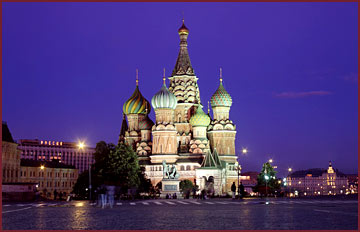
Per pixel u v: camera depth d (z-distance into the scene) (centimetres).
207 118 19312
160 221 3662
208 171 17012
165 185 13462
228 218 3894
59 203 8250
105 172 14012
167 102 18738
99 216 4284
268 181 18362
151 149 19738
